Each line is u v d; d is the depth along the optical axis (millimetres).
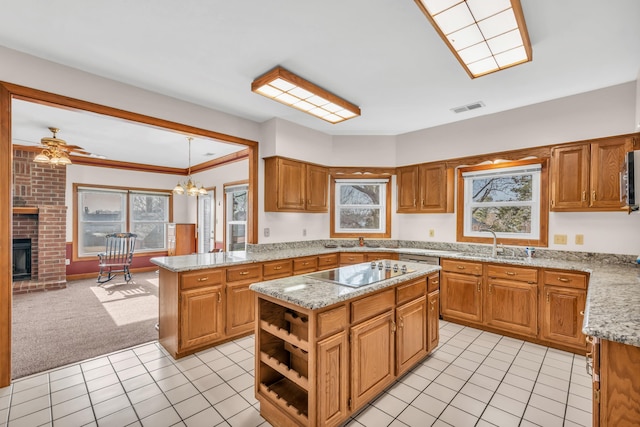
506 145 3551
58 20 1939
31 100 2377
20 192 5188
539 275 2979
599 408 1236
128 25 1998
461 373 2453
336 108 3289
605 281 2188
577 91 3020
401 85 2902
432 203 4160
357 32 2074
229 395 2172
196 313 2805
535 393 2180
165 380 2361
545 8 1827
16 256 5262
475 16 1787
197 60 2443
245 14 1890
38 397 2135
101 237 6336
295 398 1854
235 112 3609
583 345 2736
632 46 2221
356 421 1888
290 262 3635
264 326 1975
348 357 1826
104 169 6336
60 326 3484
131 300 4551
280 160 3887
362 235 4848
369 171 4598
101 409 2010
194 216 7191
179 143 4871
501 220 3834
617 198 2803
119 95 2785
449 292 3611
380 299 2070
